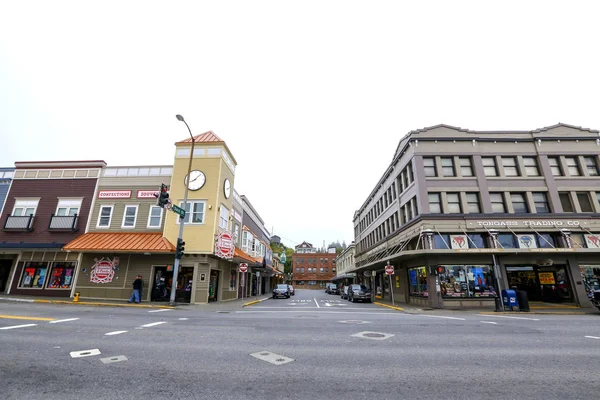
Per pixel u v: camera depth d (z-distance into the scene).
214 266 21.95
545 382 4.79
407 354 6.43
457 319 12.95
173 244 21.11
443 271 20.64
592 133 24.14
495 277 20.48
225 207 23.77
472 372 5.25
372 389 4.43
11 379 4.68
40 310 13.68
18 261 22.02
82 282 20.88
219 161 22.83
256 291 38.53
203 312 15.12
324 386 4.53
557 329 10.02
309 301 29.08
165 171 23.48
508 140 23.86
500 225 21.64
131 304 17.88
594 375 5.14
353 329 9.66
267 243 47.03
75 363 5.54
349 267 55.53
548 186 22.77
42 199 23.42
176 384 4.56
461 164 23.53
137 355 6.13
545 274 22.56
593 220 21.97
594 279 20.86
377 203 35.94
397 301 26.98
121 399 4.00
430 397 4.16
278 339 7.88
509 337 8.43
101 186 23.47
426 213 22.00
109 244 20.34
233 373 5.09
